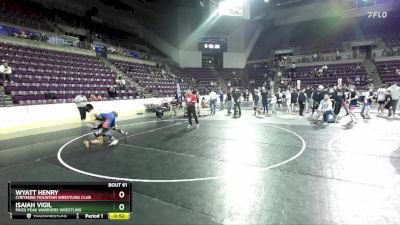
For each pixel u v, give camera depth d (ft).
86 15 102.68
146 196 15.65
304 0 131.64
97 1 109.81
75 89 60.85
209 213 13.56
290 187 16.70
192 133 35.81
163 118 53.72
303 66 118.83
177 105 69.21
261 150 26.09
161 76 100.37
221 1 111.65
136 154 25.08
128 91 73.97
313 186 16.79
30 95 49.73
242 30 132.57
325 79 105.60
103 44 94.63
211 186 17.06
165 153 25.38
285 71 119.34
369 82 94.53
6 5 77.92
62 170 20.43
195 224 12.55
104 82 70.95
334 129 37.55
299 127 39.91
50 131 38.65
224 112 65.00
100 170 20.40
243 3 116.88
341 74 104.17
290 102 64.64
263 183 17.42
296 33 136.15
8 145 29.32
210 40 128.36
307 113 59.67
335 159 22.62
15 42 62.95
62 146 28.73
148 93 82.28
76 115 51.06
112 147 28.04
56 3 94.79
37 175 19.30
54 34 76.95
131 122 47.75
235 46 132.26
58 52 70.95
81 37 94.84
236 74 128.36
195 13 124.77
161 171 20.04
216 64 136.26
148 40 132.77
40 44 68.44
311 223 12.46
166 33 128.77
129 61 98.17
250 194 15.75
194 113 41.01
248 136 33.24
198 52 127.75
